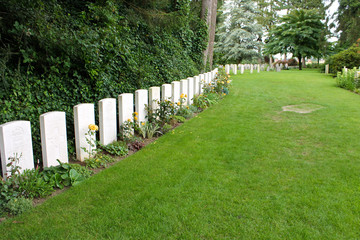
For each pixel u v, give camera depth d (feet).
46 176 9.89
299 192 9.33
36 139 11.95
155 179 10.48
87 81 15.16
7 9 11.88
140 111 16.72
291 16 98.37
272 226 7.48
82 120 12.09
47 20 13.50
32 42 12.84
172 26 25.72
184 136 16.42
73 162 12.14
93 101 15.67
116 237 7.08
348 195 9.05
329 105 25.52
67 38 13.15
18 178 9.00
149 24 24.49
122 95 14.83
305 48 93.09
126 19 22.50
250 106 25.80
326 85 40.73
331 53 105.50
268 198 8.95
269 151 13.53
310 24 94.27
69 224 7.66
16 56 12.49
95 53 14.64
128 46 19.57
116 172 11.21
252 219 7.82
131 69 19.01
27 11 12.01
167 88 19.72
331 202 8.63
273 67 92.73
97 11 16.98
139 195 9.25
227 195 9.18
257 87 39.09
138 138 15.47
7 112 11.09
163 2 28.19
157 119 18.38
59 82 13.61
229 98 30.37
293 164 11.84
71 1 18.88
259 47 113.19
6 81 11.15
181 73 27.63
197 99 25.39
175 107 19.71
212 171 11.18
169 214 8.09
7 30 12.30
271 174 10.82
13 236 7.14
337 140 15.14
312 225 7.50
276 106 25.64
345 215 7.90
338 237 6.97
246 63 108.88
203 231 7.29
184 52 31.99
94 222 7.74
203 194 9.27
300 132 16.89
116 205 8.63
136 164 12.07
